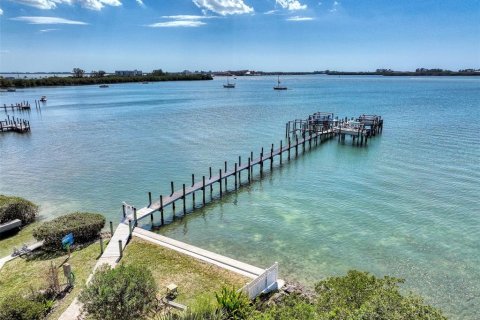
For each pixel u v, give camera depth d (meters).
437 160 34.69
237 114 71.88
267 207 24.58
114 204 24.78
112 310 10.17
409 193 26.11
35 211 21.61
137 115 71.94
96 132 53.16
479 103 83.88
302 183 29.52
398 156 36.97
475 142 41.72
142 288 11.01
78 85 192.25
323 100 99.81
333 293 10.12
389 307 7.95
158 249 16.81
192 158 37.41
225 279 14.15
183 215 23.73
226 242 19.62
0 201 20.86
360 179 29.84
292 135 50.44
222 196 27.20
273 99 105.50
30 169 33.59
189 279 14.17
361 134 44.66
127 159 37.00
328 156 38.62
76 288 13.55
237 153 39.66
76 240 17.69
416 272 16.34
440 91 129.88
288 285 14.66
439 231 20.25
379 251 18.20
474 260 17.27
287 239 19.75
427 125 54.41
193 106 87.88
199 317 9.67
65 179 30.41
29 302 11.51
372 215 22.55
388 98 102.69
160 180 30.20
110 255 16.28
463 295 14.64
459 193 25.83
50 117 70.25
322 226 21.25
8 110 82.12
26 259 16.09
